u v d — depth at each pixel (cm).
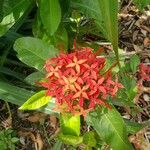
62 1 26
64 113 21
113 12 13
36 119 33
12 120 33
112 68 21
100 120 22
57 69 20
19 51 23
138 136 32
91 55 21
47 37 27
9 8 24
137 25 39
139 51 37
